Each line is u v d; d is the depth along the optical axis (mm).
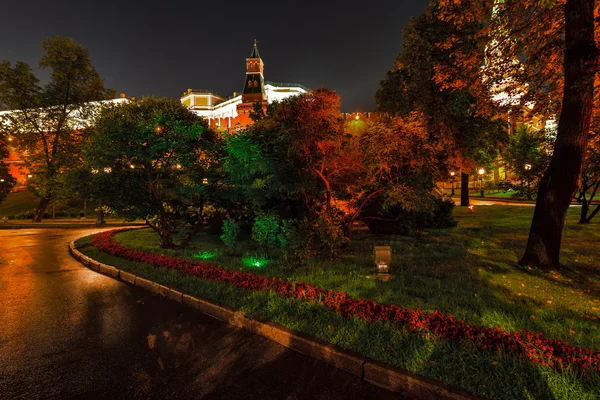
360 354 3637
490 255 8812
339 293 5168
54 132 29281
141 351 4113
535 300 5348
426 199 8297
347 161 8117
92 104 29297
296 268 7516
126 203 9734
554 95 11383
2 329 4832
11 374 3580
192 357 3947
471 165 20766
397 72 22641
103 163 9836
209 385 3359
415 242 11141
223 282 6480
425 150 7953
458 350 3533
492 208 23453
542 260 7406
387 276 6570
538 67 10867
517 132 28484
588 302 5301
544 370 3113
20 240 16188
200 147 11102
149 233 16344
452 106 18266
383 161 7562
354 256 8891
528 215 18547
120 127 9641
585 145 7102
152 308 5762
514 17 10555
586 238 11133
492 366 3252
